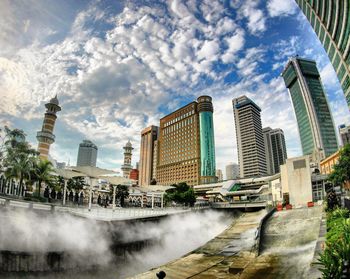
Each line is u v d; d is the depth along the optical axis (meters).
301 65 189.12
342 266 6.80
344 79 65.88
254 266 12.06
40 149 69.50
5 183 37.44
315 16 74.06
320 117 172.75
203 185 96.81
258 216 32.94
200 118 170.25
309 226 20.80
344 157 36.59
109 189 59.75
